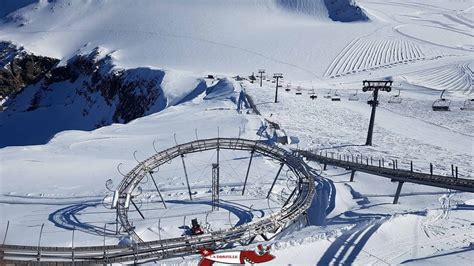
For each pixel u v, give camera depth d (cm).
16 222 3744
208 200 4191
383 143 6812
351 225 2872
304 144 6638
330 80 17062
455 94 12850
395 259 2364
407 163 5378
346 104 11319
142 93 16625
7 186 4975
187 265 2411
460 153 6156
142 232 3356
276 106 10275
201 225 3419
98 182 5078
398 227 2797
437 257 2303
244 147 4269
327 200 4100
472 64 16962
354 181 4616
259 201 4141
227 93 11838
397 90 13762
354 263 2330
